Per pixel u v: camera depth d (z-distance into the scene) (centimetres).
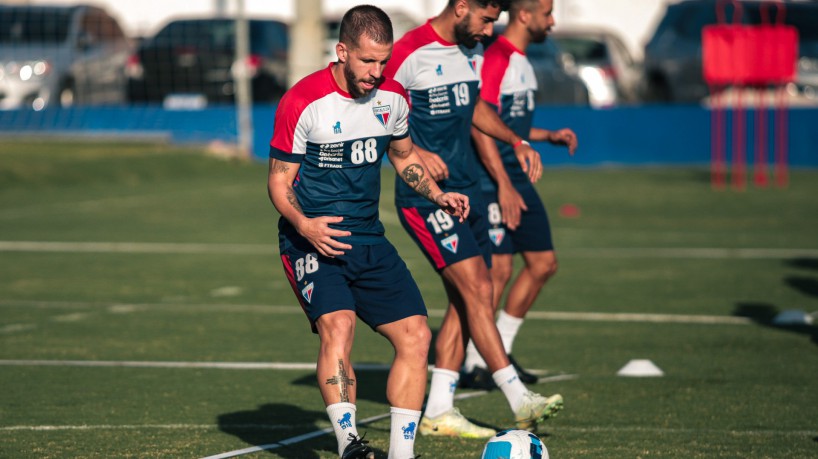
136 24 12019
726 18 8288
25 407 2039
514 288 2262
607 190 6256
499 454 1536
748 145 7594
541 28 2227
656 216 5206
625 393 2170
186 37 8075
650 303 3175
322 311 1551
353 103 1561
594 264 3897
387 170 7000
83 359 2475
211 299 3253
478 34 1903
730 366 2402
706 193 6119
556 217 5197
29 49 8031
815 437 1830
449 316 1936
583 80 8419
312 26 7550
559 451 1745
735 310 3069
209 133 7738
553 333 2784
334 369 1523
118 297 3275
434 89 1917
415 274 3703
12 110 7844
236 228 4803
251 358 2500
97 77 8219
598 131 7669
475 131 2117
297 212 1523
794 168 7488
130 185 6444
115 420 1947
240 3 7362
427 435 1902
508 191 2116
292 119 1549
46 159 6775
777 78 6488
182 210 5375
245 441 1811
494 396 2197
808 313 3020
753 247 4272
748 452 1736
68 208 5428
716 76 6531
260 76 7975
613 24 12031
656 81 8656
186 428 1894
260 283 3522
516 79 2202
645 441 1808
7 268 3784
